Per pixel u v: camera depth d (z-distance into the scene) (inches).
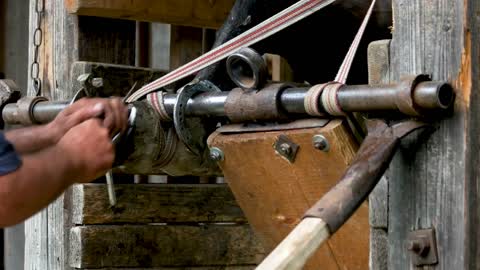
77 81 128.6
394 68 89.3
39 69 138.8
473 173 83.5
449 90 82.7
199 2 135.6
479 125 84.0
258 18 117.7
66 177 75.4
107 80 129.0
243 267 137.3
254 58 97.3
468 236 83.1
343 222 79.9
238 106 99.2
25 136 84.4
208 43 146.2
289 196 99.7
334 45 124.3
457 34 83.8
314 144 93.2
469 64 83.3
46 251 136.1
